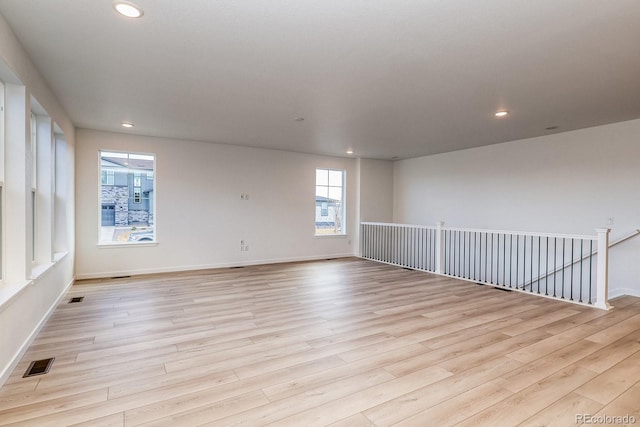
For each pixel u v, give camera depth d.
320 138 5.93
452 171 7.21
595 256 5.07
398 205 8.54
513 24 2.31
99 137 5.47
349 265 6.95
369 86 3.47
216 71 3.12
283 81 3.34
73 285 5.00
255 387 2.27
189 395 2.17
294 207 7.36
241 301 4.28
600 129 4.98
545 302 4.33
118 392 2.20
